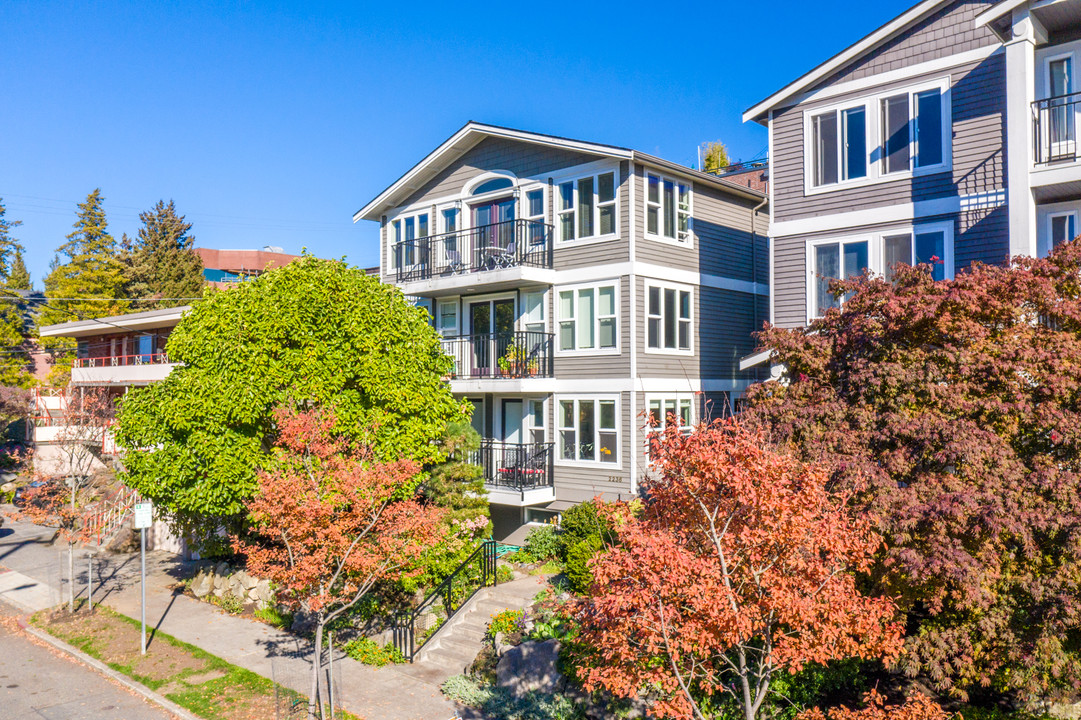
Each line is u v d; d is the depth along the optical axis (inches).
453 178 968.3
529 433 880.9
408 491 622.8
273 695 510.9
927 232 605.0
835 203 649.6
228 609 700.7
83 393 1296.8
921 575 335.0
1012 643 338.3
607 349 814.5
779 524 293.4
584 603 325.7
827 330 468.1
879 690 434.6
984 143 582.2
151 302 2100.1
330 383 619.8
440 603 625.3
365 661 568.1
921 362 400.2
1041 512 335.0
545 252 872.3
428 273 943.0
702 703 414.6
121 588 784.3
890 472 371.6
